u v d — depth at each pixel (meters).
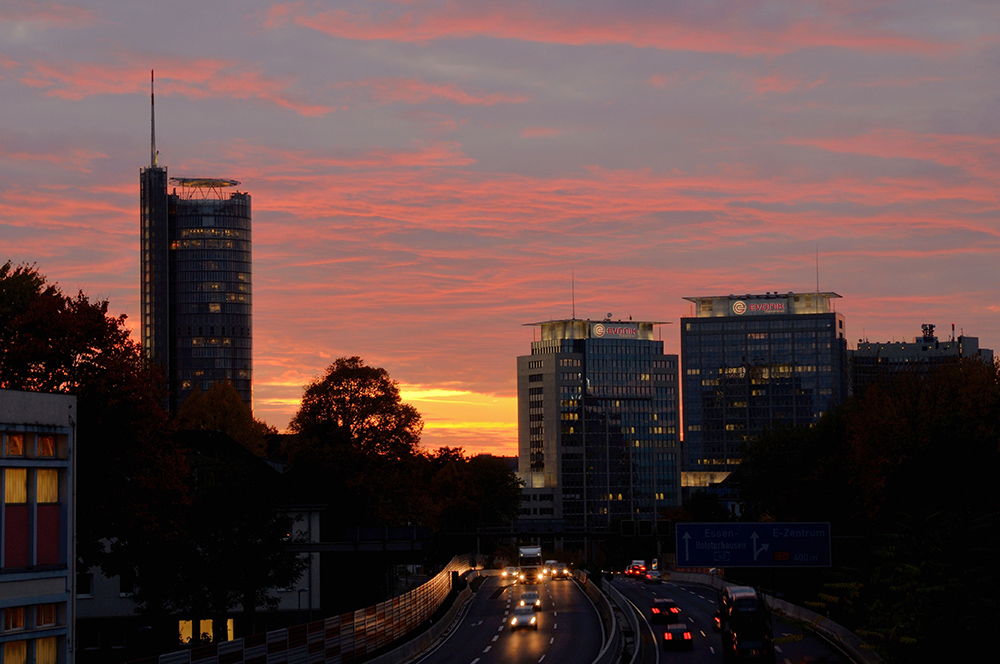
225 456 139.88
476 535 167.00
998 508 122.25
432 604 177.12
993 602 81.44
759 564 119.75
